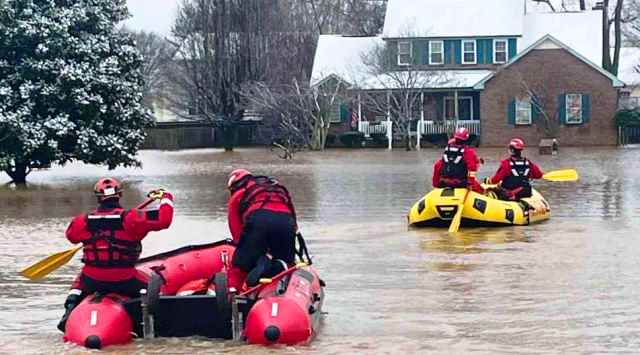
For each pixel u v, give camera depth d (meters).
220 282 9.45
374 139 57.91
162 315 9.69
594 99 55.56
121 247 9.76
